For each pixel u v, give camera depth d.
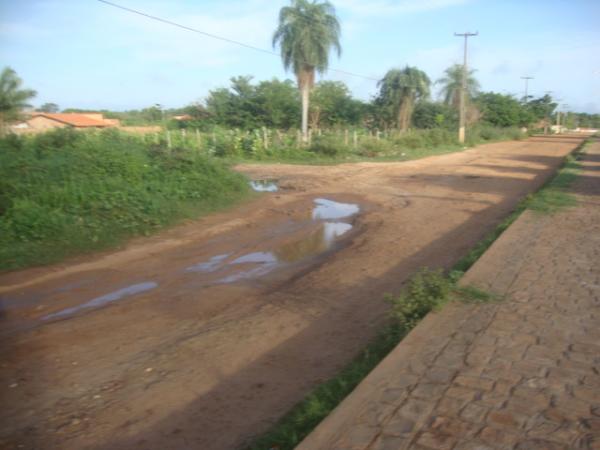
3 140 13.49
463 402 3.58
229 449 3.59
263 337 5.47
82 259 8.46
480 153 34.88
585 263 6.96
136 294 6.95
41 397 4.32
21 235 8.66
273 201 14.22
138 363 4.93
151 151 14.48
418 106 51.09
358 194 15.76
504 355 4.29
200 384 4.51
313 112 42.69
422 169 23.27
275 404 4.14
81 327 5.81
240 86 43.84
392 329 5.16
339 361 4.82
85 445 3.68
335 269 7.91
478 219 11.73
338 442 3.17
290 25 30.48
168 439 3.74
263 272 7.99
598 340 4.55
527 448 3.07
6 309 6.37
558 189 14.37
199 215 11.94
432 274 6.05
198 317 6.10
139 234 10.03
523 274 6.50
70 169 11.51
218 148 27.19
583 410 3.46
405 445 3.12
